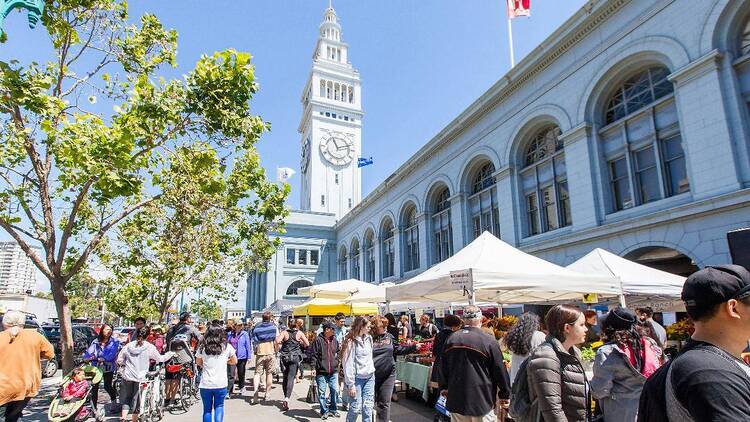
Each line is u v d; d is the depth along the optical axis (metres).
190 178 9.71
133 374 7.60
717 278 1.64
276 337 10.66
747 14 11.09
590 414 3.19
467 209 23.53
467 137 23.31
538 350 3.25
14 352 5.86
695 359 1.55
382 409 6.76
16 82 7.00
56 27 8.34
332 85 75.00
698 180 11.55
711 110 11.31
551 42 17.06
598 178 15.06
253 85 9.30
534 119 18.38
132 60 9.41
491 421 4.36
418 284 8.64
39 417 8.62
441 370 4.73
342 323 10.35
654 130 13.38
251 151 13.91
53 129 7.05
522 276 7.41
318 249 52.56
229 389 10.97
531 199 19.00
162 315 17.38
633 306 11.03
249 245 18.48
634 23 13.84
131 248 16.52
